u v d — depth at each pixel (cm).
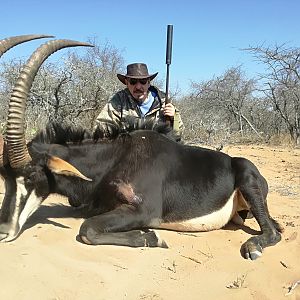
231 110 1280
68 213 278
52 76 773
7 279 176
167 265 209
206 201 255
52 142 248
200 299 181
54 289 174
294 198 377
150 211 244
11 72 785
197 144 819
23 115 217
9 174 225
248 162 266
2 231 217
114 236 227
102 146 253
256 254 226
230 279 201
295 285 199
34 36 230
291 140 1011
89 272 191
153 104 326
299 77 1107
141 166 247
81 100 771
